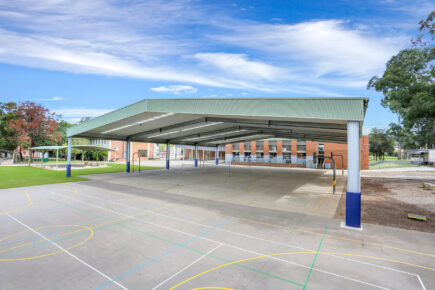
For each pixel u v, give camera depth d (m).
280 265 5.47
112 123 18.80
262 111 10.62
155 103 14.41
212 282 4.73
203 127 24.38
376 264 5.56
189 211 10.46
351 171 8.56
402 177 24.27
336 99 8.95
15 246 6.41
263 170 36.03
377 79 24.19
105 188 16.48
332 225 8.62
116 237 7.13
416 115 19.25
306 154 43.97
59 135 51.56
